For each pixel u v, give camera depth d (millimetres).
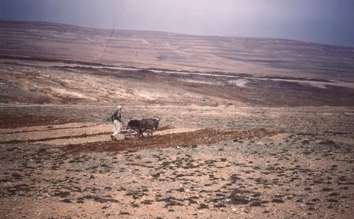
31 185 23797
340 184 23250
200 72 174625
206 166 28094
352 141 37719
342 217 18031
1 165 29047
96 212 19016
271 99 124250
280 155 30875
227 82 144500
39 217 18281
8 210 19172
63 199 20906
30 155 32312
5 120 51938
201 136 39781
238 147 33562
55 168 28062
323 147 33438
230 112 81062
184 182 24359
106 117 59250
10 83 90875
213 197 21375
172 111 76875
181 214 18781
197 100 107062
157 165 28750
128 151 33250
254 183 23922
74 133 42656
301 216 18266
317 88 157000
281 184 23547
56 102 84625
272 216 18391
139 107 82812
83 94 95312
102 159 30562
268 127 52094
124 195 21812
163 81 128750
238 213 18875
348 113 92438
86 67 135750
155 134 41625
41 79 100688
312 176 25172
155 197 21453
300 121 67500
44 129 45219
